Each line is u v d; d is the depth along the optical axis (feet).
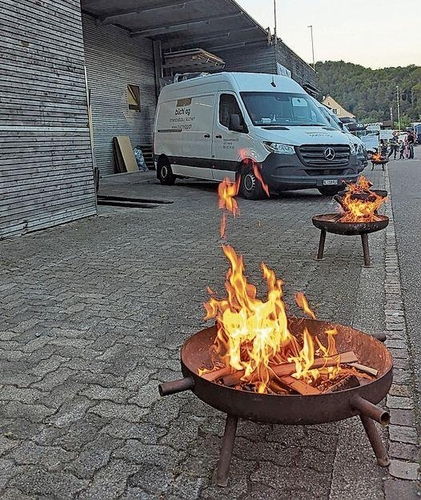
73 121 28.19
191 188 44.55
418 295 14.83
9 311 14.05
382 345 7.98
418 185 47.37
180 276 17.29
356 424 8.23
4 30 23.17
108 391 9.48
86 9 52.01
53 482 7.00
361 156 38.81
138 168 61.67
